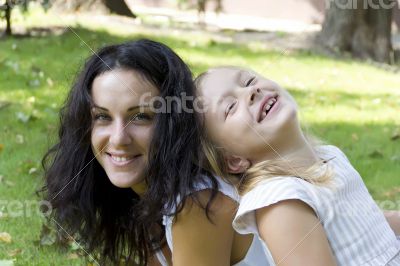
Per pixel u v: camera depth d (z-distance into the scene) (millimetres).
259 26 10852
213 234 2256
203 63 7328
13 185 3809
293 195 2184
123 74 2279
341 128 5434
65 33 7906
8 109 5301
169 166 2260
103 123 2322
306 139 2590
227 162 2361
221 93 2336
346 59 8789
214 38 8953
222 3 12305
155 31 8852
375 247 2318
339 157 2576
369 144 5008
